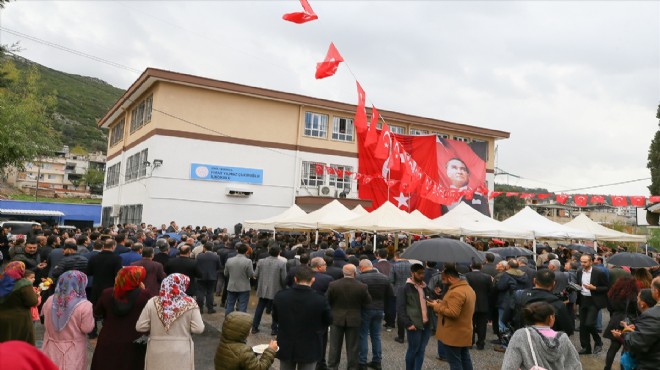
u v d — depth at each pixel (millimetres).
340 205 17078
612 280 9422
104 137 140750
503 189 67000
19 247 9766
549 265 8812
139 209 24406
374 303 7117
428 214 29938
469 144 31531
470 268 9469
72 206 37594
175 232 19375
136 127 27531
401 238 21922
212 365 6855
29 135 22875
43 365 1511
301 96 26922
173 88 24188
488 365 7629
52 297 4488
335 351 6484
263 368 3762
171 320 4102
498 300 8773
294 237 18000
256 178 25781
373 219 14594
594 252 16625
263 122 26328
